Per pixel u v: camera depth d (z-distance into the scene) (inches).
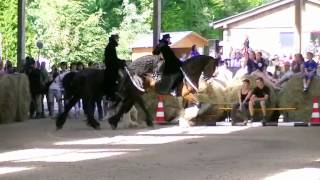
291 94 946.1
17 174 479.5
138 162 542.9
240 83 942.4
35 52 1843.0
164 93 884.6
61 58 1812.3
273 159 557.6
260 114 944.3
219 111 951.6
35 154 604.4
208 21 2010.3
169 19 1979.6
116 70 850.1
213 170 495.2
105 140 729.6
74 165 526.6
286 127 890.1
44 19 1852.9
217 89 943.7
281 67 1064.8
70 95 868.6
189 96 897.5
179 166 517.7
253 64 974.4
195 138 745.0
